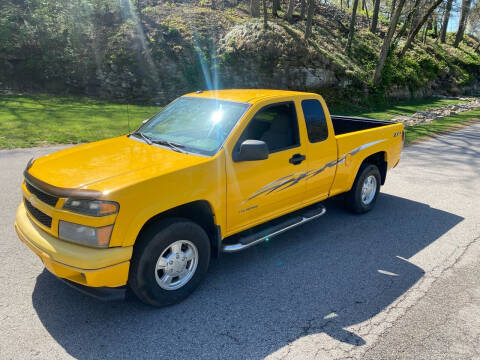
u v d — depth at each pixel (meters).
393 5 31.52
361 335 3.36
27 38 20.94
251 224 4.34
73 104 18.11
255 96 4.52
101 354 3.04
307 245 5.09
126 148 4.11
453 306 3.82
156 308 3.65
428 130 14.76
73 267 3.08
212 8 29.53
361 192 6.01
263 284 4.12
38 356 2.98
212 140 4.01
